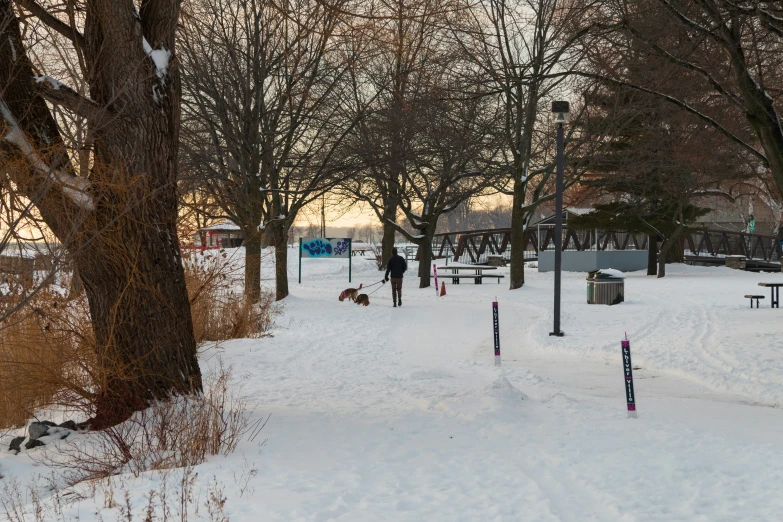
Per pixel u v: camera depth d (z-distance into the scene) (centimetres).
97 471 696
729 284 3291
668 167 3500
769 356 1290
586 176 3850
